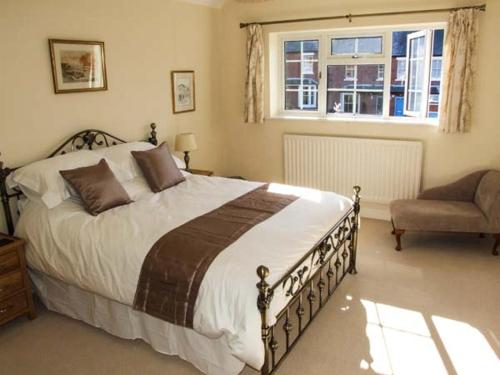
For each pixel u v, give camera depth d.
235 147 5.60
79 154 3.44
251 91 5.12
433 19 4.18
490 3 3.93
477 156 4.30
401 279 3.51
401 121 4.63
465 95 4.10
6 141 3.19
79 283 2.78
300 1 4.76
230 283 2.21
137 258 2.55
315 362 2.56
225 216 2.99
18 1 3.14
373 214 4.92
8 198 3.21
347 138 4.81
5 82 3.13
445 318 2.97
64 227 2.92
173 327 2.57
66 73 3.53
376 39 4.72
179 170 4.00
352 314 3.04
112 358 2.67
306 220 2.94
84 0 3.62
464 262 3.78
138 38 4.19
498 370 2.46
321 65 5.01
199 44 5.00
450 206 4.08
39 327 3.01
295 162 5.16
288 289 2.38
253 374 2.50
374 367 2.51
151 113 4.47
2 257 2.84
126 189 3.50
